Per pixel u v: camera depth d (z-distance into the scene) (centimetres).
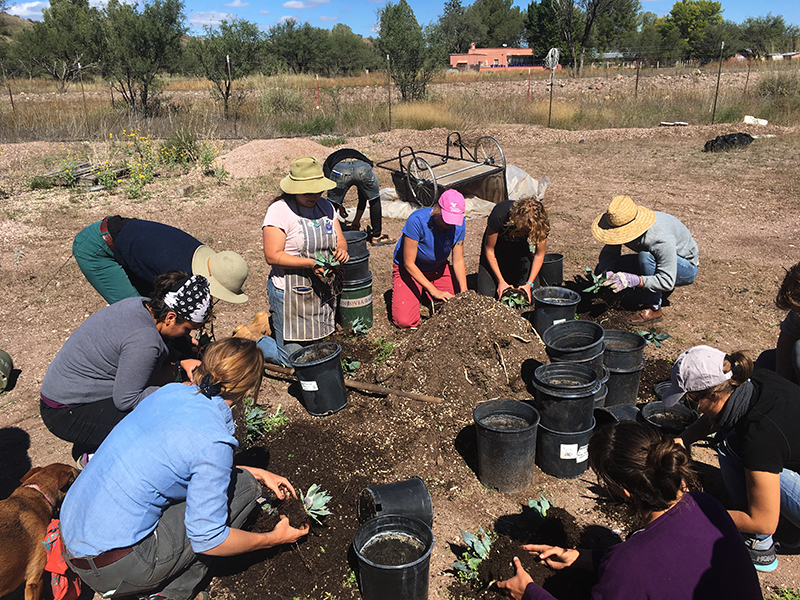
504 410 357
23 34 3462
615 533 309
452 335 426
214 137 1560
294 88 2562
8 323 584
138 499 229
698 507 201
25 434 417
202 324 311
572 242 776
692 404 253
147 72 1878
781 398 236
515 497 338
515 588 253
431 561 296
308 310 462
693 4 8400
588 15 5162
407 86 2166
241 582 282
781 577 284
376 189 739
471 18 8050
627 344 417
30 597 256
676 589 187
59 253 755
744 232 803
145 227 382
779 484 243
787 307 274
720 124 1645
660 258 499
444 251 497
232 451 240
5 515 249
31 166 1231
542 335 454
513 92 2725
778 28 6425
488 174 879
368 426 395
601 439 211
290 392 452
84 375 310
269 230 434
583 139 1567
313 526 304
